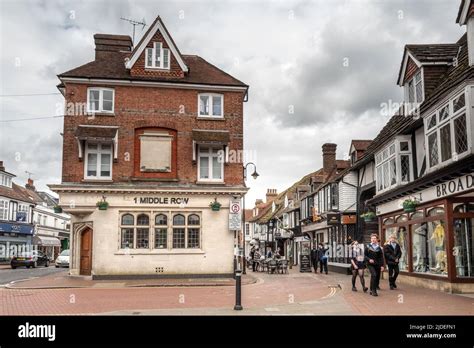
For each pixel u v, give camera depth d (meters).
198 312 11.54
